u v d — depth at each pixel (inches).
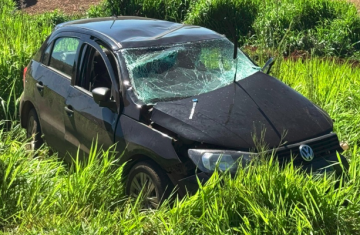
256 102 229.3
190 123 214.8
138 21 281.4
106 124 235.1
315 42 517.0
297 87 332.2
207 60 253.8
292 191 198.5
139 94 231.5
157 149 212.8
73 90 257.4
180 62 248.1
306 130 221.0
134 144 221.5
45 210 214.2
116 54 243.1
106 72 253.8
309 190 197.2
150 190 217.2
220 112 221.1
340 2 610.9
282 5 591.5
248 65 263.7
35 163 248.5
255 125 216.8
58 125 267.4
